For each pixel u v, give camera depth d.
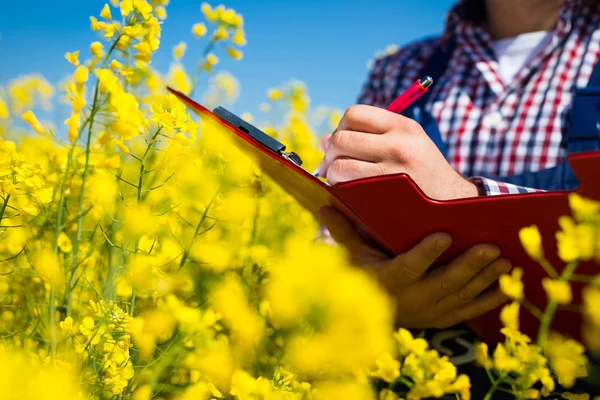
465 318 1.00
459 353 1.11
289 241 1.38
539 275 0.88
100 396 0.94
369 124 1.05
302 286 0.96
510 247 0.87
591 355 0.95
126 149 0.95
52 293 0.93
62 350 0.94
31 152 1.53
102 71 0.91
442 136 1.53
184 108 0.92
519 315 0.96
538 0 1.52
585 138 1.23
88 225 1.32
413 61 1.71
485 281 0.92
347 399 0.89
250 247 1.31
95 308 0.91
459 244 0.91
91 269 1.16
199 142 1.21
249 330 1.05
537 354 0.75
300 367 0.94
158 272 1.02
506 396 1.07
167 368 1.11
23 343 1.03
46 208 1.06
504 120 1.48
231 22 1.46
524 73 1.48
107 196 1.13
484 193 1.07
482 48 1.58
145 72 1.16
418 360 0.84
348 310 0.91
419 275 0.95
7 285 1.16
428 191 1.01
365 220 0.94
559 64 1.45
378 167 1.02
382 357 0.85
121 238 1.06
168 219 1.14
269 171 1.13
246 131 1.00
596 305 0.72
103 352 0.92
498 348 0.77
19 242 1.17
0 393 0.68
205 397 0.96
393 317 1.05
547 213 0.80
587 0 1.48
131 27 0.96
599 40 1.44
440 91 1.60
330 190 0.90
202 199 1.13
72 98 0.94
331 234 1.15
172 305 0.98
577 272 0.84
